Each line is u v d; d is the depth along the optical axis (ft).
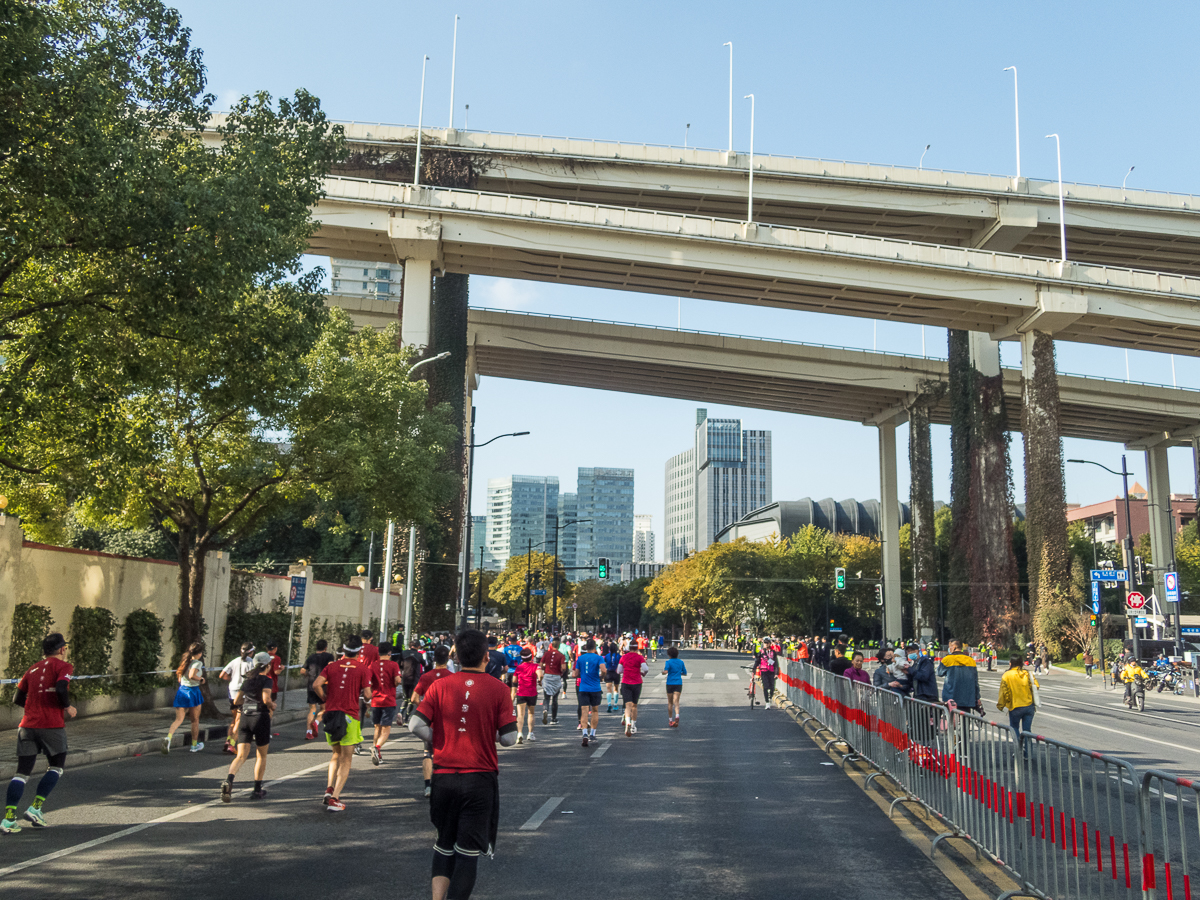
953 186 234.38
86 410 44.27
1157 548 309.22
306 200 51.44
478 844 18.62
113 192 37.78
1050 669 189.98
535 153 226.99
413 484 78.48
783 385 294.87
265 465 68.39
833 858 25.94
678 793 37.17
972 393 243.40
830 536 371.56
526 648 72.13
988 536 231.91
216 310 43.55
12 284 44.29
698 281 220.64
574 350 268.21
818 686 65.98
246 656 50.80
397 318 244.83
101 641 64.23
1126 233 241.14
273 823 30.42
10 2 33.96
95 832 28.78
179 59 44.57
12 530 55.31
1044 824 21.06
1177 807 15.61
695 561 344.08
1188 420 303.68
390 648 47.09
